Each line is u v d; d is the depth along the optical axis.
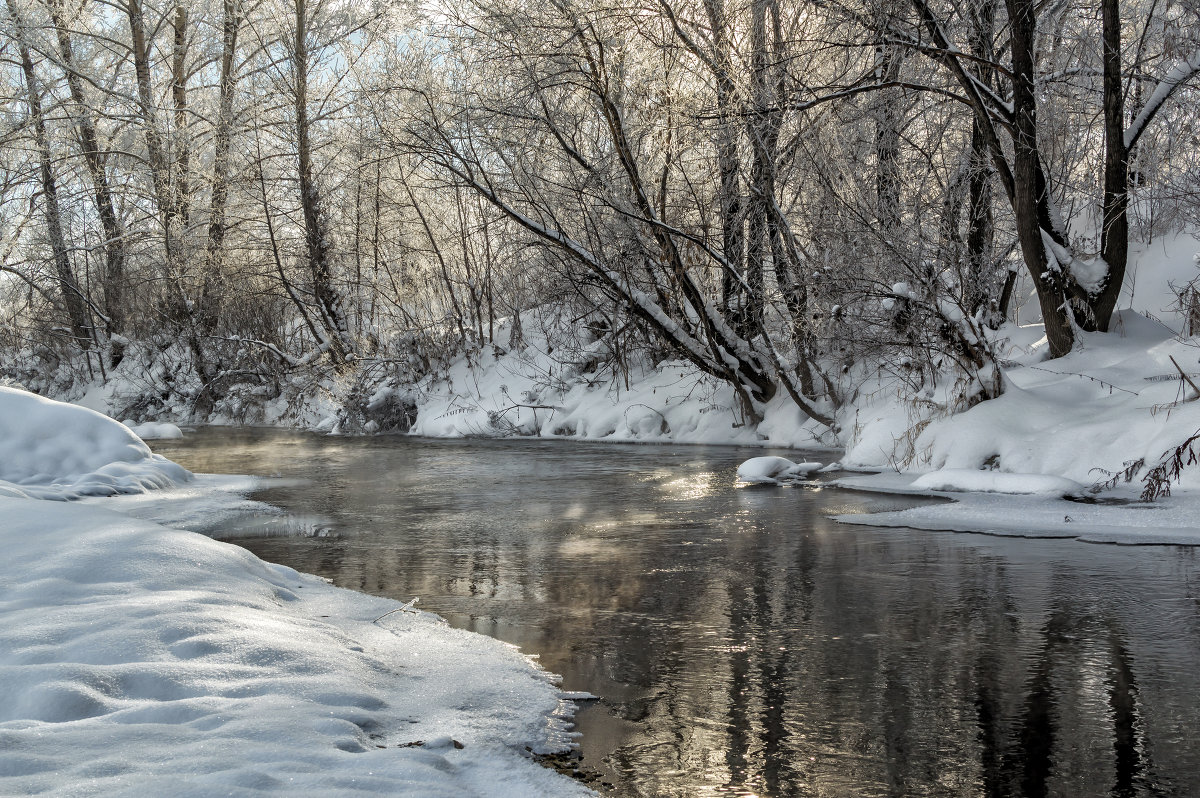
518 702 4.40
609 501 11.73
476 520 10.43
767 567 7.71
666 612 6.34
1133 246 16.70
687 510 10.84
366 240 27.89
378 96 19.14
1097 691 4.70
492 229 24.03
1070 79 14.67
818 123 15.06
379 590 7.03
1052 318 13.66
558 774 3.56
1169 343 12.54
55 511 6.46
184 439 23.05
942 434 12.42
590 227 17.70
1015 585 6.89
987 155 14.41
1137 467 10.23
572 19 15.27
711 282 18.80
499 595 6.86
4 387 13.52
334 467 16.34
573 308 21.66
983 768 3.84
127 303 34.12
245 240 29.78
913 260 13.41
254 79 29.47
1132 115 15.50
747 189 16.95
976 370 12.77
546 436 21.78
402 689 4.42
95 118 33.69
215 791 2.68
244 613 4.87
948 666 5.12
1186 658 5.19
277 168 28.58
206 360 30.53
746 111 15.16
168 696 3.75
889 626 5.93
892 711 4.47
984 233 15.88
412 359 25.83
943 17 13.74
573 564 7.96
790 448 17.27
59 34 33.00
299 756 3.10
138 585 5.16
